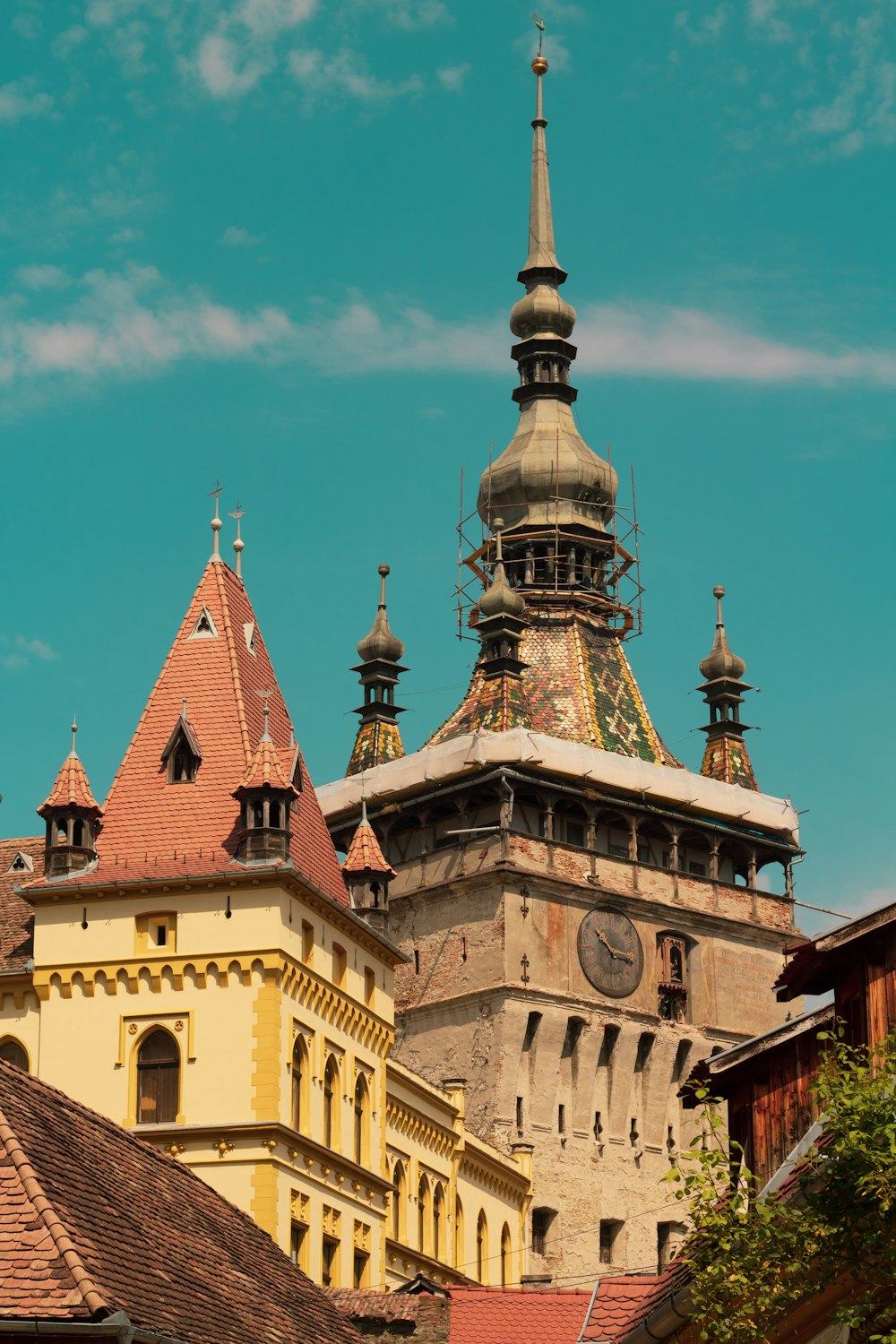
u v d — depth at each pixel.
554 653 146.50
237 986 83.38
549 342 160.25
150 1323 37.19
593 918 134.62
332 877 90.94
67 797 86.69
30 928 87.06
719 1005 139.00
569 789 135.50
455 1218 110.69
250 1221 50.22
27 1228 36.81
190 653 92.00
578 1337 57.22
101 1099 82.94
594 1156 131.00
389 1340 64.06
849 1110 34.53
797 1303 36.50
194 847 86.06
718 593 157.12
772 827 144.62
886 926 38.97
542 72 167.12
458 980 131.62
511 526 153.62
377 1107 91.50
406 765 137.38
